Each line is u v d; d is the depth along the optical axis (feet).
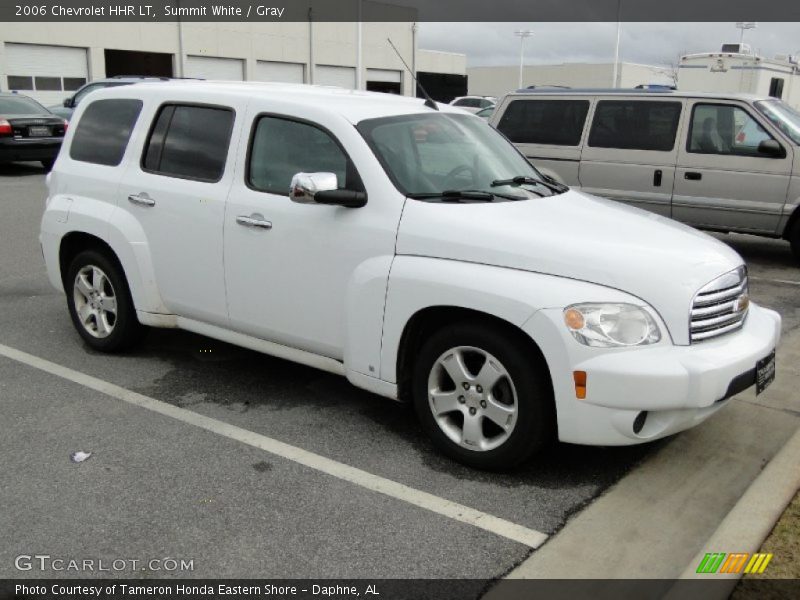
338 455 13.73
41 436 14.28
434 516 11.81
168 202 16.42
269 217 14.82
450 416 13.60
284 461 13.47
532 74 181.57
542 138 32.60
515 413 12.50
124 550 10.85
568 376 11.75
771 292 25.76
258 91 16.07
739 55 51.24
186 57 105.91
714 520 11.82
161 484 12.62
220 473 13.01
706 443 14.32
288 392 16.57
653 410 11.74
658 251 12.38
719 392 11.91
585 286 11.89
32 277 26.12
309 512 11.86
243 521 11.59
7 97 53.16
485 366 12.70
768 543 11.00
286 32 117.91
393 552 10.90
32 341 19.61
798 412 15.69
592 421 11.84
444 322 13.56
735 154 28.76
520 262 12.36
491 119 33.94
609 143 31.04
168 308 17.12
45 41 90.74
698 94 29.50
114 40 97.55
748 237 35.88
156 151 17.04
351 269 13.85
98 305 18.48
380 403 16.06
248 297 15.46
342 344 14.30
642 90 30.94
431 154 14.88
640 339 11.73
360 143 14.12
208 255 15.88
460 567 10.59
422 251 13.14
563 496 12.46
